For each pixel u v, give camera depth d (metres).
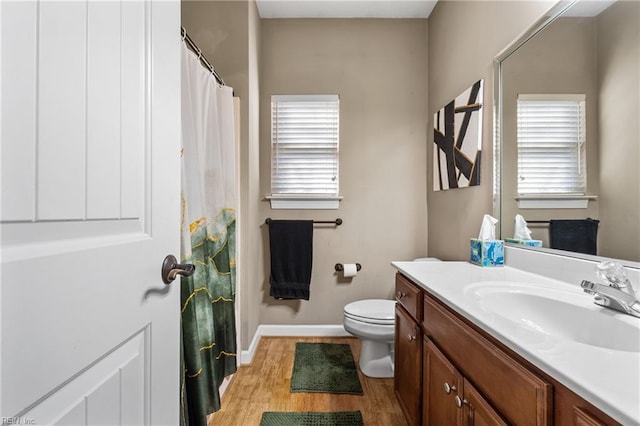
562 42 1.06
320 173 2.33
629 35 0.84
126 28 0.56
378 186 2.34
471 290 0.99
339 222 2.31
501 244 1.36
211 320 1.28
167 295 0.69
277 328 2.33
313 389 1.64
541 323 0.88
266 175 2.32
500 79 1.41
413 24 2.33
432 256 2.22
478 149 1.57
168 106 0.70
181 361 1.04
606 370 0.49
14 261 0.36
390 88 2.33
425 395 1.11
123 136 0.55
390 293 2.34
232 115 1.70
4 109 0.35
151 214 0.63
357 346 2.16
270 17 2.31
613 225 0.88
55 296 0.41
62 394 0.42
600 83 0.93
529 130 1.22
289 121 2.33
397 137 2.34
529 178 1.23
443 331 0.98
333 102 2.32
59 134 0.42
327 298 2.34
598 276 0.92
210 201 1.45
